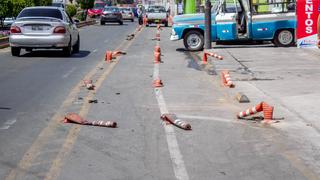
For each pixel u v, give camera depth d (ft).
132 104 38.70
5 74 54.65
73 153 26.07
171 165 24.26
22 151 26.40
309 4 77.66
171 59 70.33
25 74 54.65
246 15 81.61
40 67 60.70
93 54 77.00
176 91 44.60
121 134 29.76
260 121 33.17
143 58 71.56
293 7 82.23
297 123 32.48
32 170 23.50
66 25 72.33
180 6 212.64
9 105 38.04
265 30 81.71
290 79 49.80
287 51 74.84
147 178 22.48
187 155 25.85
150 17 172.65
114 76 53.52
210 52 73.46
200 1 139.33
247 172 23.38
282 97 40.88
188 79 51.72
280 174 23.13
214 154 26.08
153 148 27.02
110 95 42.42
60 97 41.24
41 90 44.57
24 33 71.20
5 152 26.21
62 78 51.75
